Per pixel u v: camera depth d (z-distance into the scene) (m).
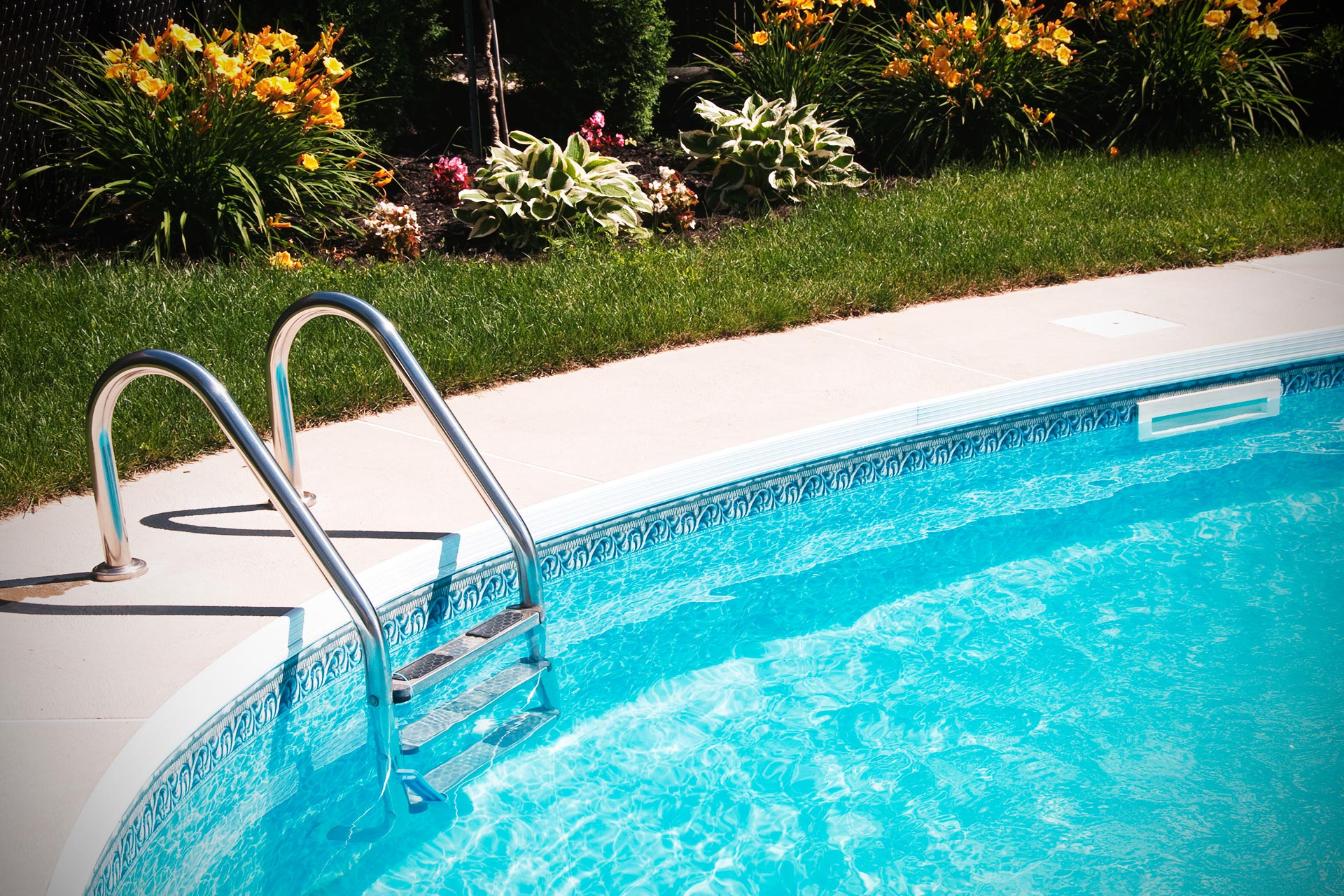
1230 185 8.18
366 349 5.05
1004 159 9.50
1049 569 4.05
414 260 7.00
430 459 4.08
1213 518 4.38
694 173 8.69
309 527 2.57
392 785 2.72
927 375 4.89
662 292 5.93
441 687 3.26
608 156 8.98
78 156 7.12
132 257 6.73
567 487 3.79
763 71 9.66
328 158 7.69
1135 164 9.02
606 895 2.53
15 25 6.98
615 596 3.89
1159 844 2.71
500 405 4.64
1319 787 2.89
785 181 8.23
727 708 3.28
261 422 4.35
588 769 2.99
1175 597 3.83
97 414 2.92
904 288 6.09
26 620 2.92
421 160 9.16
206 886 2.49
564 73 10.14
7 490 3.69
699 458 4.02
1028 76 9.91
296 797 2.85
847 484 4.45
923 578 4.01
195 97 7.00
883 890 2.56
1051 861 2.65
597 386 4.85
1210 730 3.14
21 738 2.42
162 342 5.05
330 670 3.13
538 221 7.25
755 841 2.73
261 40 7.17
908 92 9.66
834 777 2.97
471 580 3.52
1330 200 7.72
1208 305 5.86
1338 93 10.79
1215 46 10.13
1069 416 4.93
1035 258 6.53
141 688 2.61
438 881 2.57
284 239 7.09
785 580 4.02
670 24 10.39
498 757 3.01
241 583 3.14
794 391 4.73
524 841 2.71
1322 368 5.49
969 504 4.61
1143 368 4.99
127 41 7.56
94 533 3.49
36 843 2.11
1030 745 3.09
